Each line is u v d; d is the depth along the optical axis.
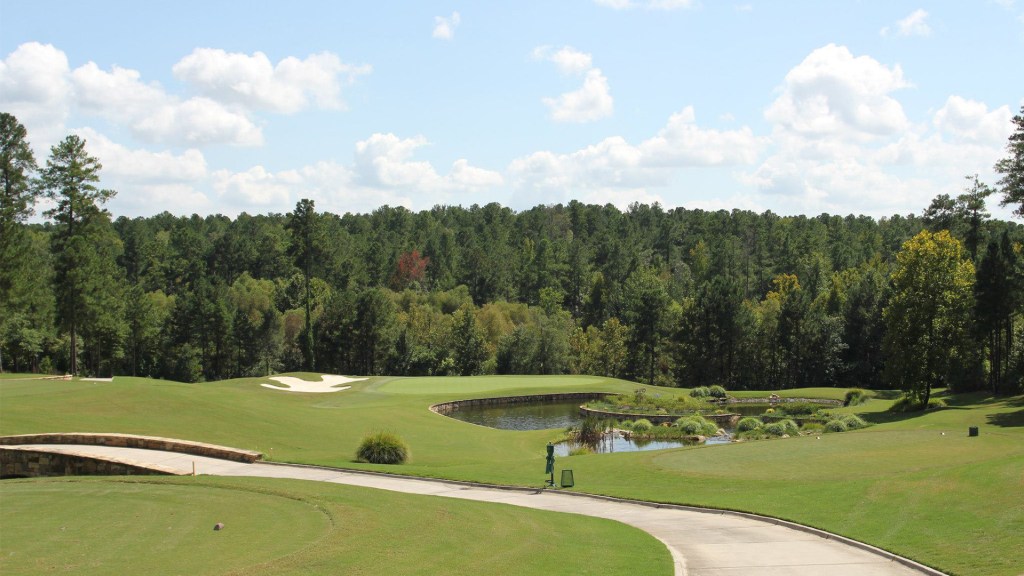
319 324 109.75
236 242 152.00
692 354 101.50
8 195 64.56
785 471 28.30
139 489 23.16
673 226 197.25
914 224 174.25
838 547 17.73
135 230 147.62
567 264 159.00
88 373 96.38
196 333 104.62
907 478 23.31
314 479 27.25
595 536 18.88
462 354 106.75
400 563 15.22
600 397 76.00
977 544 16.28
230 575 13.84
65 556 15.25
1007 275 60.75
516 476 29.34
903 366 56.06
